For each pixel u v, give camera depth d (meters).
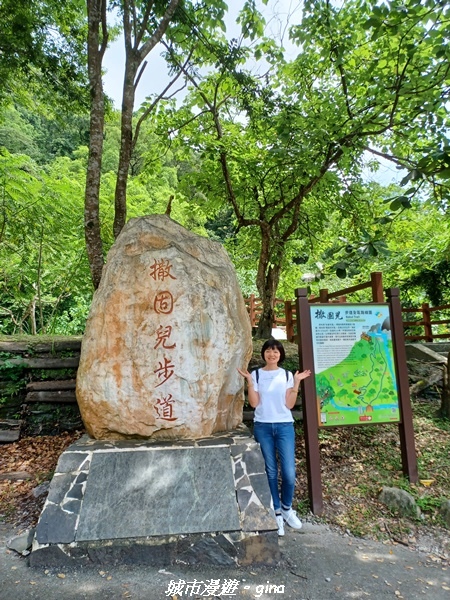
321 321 4.09
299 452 4.70
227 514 3.12
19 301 8.91
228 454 3.50
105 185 9.45
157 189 16.02
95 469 3.32
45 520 3.04
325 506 3.74
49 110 8.27
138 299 3.83
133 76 5.63
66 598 2.57
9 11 6.26
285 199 7.92
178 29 6.23
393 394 4.09
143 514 3.09
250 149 7.50
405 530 3.39
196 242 4.25
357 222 7.91
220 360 3.84
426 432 4.90
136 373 3.74
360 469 4.26
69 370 5.54
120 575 2.82
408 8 3.97
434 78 4.69
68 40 7.06
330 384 3.98
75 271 8.22
